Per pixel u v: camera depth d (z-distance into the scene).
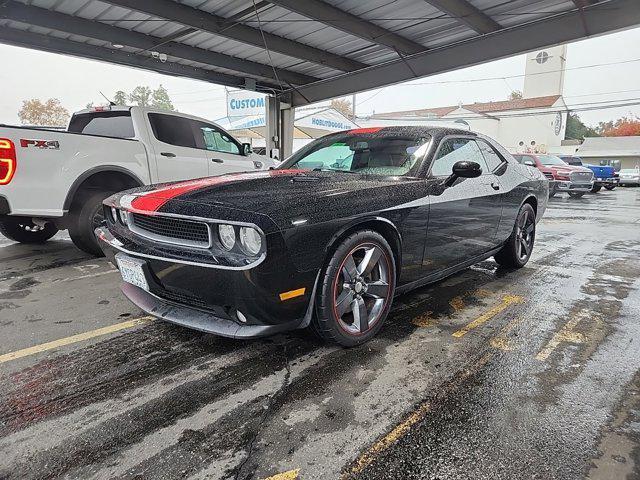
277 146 12.73
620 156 37.16
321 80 11.80
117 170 4.64
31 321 2.92
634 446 1.67
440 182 2.98
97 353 2.46
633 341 2.66
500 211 3.75
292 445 1.67
